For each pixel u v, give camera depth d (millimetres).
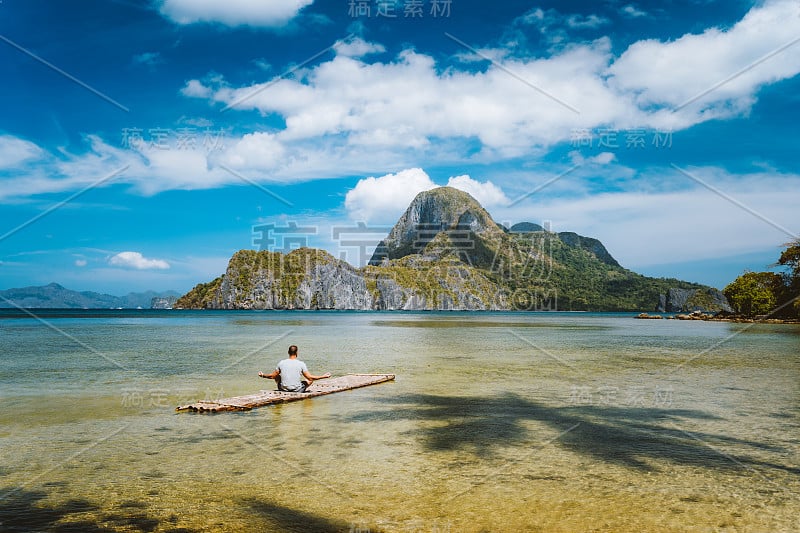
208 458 9055
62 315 115312
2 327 58188
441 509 6867
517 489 7637
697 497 7363
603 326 74000
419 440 10375
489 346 35938
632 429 11391
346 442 10203
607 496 7387
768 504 7125
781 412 13266
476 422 12000
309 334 49719
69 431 10953
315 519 6504
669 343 39438
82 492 7379
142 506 6871
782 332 57000
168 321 82562
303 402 14391
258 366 22797
